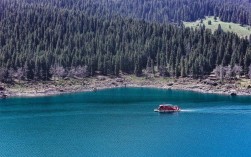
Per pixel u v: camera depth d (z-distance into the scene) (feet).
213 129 435.53
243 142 382.42
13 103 637.30
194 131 428.56
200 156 339.16
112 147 367.66
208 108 566.77
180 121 480.23
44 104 626.64
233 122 469.98
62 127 455.22
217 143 377.91
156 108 579.07
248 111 541.75
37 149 362.94
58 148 366.22
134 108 582.76
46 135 416.46
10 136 412.77
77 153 349.61
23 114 537.24
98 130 437.99
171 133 419.54
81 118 509.35
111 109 574.56
